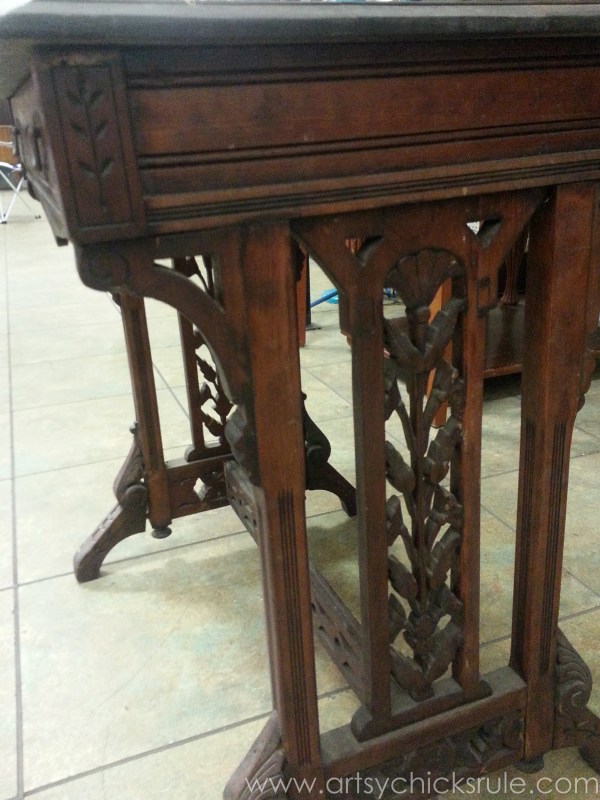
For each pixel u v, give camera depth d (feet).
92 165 1.62
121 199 1.67
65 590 4.45
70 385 7.95
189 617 4.16
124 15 1.49
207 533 5.03
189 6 1.58
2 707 3.56
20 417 7.08
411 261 2.13
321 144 1.84
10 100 2.89
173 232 1.77
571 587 4.24
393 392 2.26
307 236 1.97
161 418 6.98
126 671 3.77
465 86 1.95
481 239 2.21
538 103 2.06
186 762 3.21
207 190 1.76
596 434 6.25
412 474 2.39
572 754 3.21
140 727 3.42
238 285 1.92
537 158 2.11
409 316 2.24
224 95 1.71
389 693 2.67
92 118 1.59
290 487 2.21
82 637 4.03
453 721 2.79
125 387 7.83
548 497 2.64
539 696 2.93
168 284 1.84
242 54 1.69
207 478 4.73
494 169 2.06
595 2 2.02
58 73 1.54
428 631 2.66
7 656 3.90
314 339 9.28
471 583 2.67
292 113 1.79
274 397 2.08
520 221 2.23
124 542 4.94
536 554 2.71
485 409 6.89
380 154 1.92
